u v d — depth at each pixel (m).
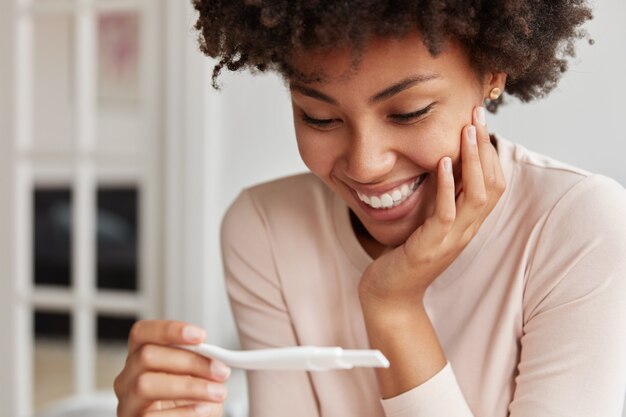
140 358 0.99
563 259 1.05
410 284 1.04
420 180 1.02
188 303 2.67
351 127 0.94
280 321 1.25
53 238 5.18
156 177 2.71
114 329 4.53
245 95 2.74
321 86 0.90
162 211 2.72
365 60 0.88
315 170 1.01
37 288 2.96
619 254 1.02
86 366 2.86
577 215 1.05
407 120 0.93
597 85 2.24
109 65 4.65
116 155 2.75
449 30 0.90
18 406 2.92
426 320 1.07
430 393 1.04
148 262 2.74
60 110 4.84
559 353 1.03
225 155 2.78
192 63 2.62
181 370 0.98
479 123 1.00
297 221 1.24
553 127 2.30
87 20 2.78
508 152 1.13
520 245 1.09
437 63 0.90
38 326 4.77
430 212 1.05
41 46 4.82
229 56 1.03
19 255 2.91
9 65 2.86
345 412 1.18
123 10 2.72
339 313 1.21
